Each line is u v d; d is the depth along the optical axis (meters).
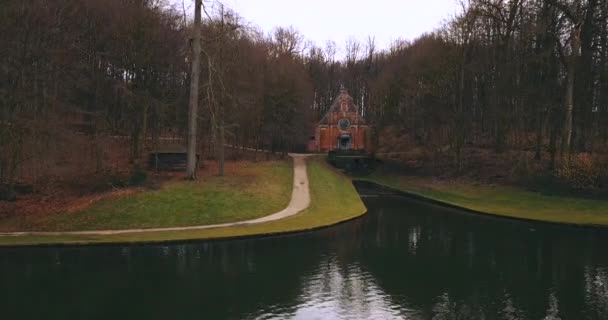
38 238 24.81
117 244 24.22
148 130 51.59
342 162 65.50
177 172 40.09
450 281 20.19
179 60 45.41
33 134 30.91
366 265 22.48
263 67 55.28
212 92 37.53
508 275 21.16
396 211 39.50
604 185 37.41
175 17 45.50
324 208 36.28
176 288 18.61
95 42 42.09
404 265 22.61
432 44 61.16
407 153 66.00
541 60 43.97
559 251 25.41
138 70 40.75
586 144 46.75
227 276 20.20
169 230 27.55
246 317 15.84
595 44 42.31
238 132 53.31
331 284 19.52
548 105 44.06
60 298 17.31
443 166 57.03
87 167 37.56
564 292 18.88
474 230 31.12
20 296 17.45
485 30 55.22
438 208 41.16
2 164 31.72
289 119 58.16
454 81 56.78
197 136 48.88
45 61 35.53
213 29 43.69
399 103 71.38
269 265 22.03
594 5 39.81
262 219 31.23
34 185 33.97
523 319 16.08
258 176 42.53
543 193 40.50
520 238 28.61
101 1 41.75
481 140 60.28
